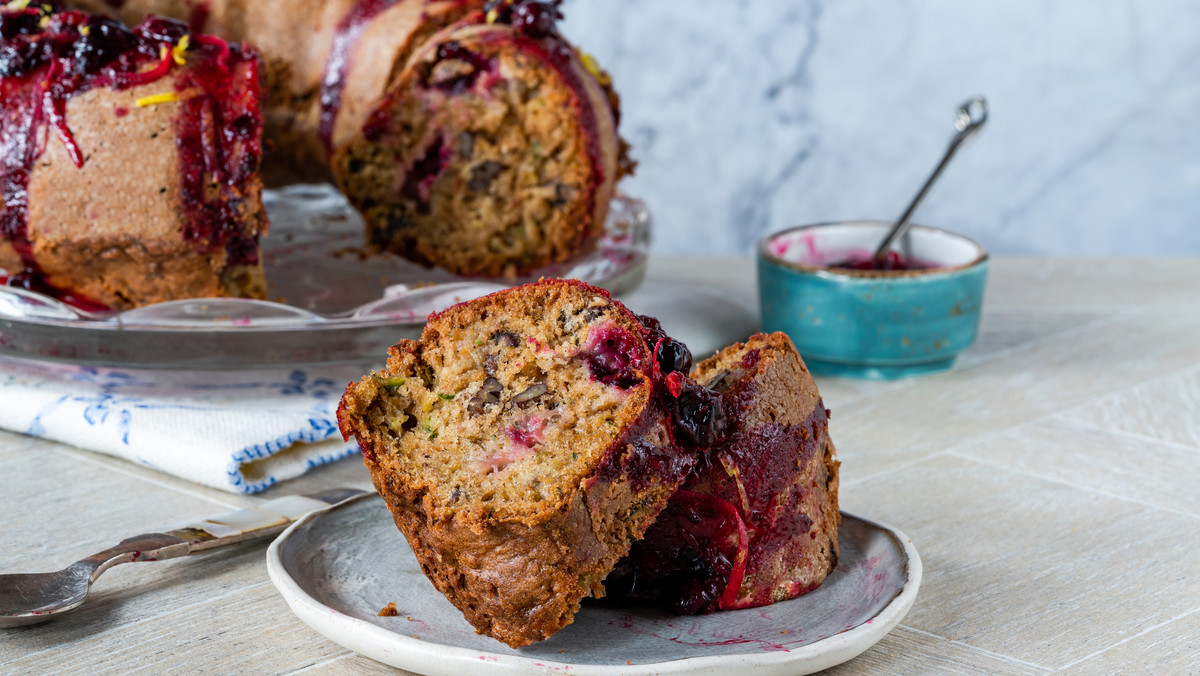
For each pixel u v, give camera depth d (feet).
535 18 2.75
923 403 2.67
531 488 2.03
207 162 2.53
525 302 2.07
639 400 2.03
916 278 2.68
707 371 2.17
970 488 2.41
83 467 2.46
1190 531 2.32
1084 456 2.50
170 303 2.51
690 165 4.05
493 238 2.84
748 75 3.95
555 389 2.06
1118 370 2.79
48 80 2.51
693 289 3.02
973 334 2.76
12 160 2.51
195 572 2.22
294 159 2.96
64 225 2.51
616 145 2.89
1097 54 3.83
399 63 2.83
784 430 2.12
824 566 2.13
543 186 2.80
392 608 2.07
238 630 2.12
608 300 2.06
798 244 2.85
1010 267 3.34
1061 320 3.02
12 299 2.49
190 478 2.40
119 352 2.49
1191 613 2.15
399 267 2.88
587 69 2.85
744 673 1.96
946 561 2.25
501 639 2.02
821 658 1.98
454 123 2.78
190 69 2.54
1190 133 3.87
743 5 3.88
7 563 2.23
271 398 2.56
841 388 2.73
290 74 2.87
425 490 2.03
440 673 1.99
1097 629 2.13
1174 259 3.40
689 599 2.08
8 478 2.42
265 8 2.86
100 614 2.14
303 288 2.75
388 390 2.08
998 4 3.81
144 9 2.83
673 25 3.92
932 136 3.95
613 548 2.03
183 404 2.52
